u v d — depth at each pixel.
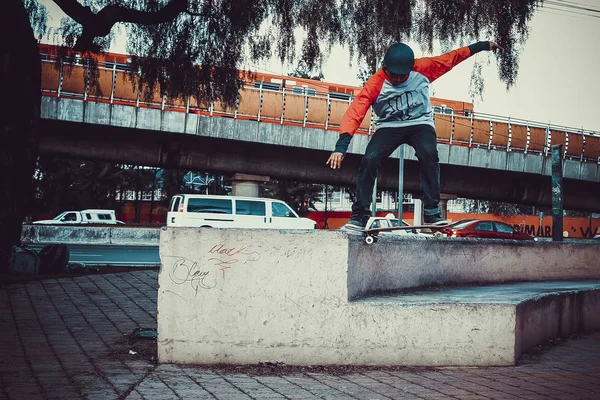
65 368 5.11
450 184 35.78
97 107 26.52
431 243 7.81
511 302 5.93
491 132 32.84
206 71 15.35
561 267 10.60
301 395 4.48
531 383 5.04
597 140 35.00
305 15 14.18
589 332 8.35
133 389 4.48
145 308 8.52
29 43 12.52
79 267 13.03
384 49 13.59
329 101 29.97
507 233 24.33
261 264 5.52
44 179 53.94
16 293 9.61
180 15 14.91
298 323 5.53
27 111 12.51
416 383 4.97
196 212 21.62
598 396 4.61
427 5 13.36
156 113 27.30
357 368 5.50
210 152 30.77
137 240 28.83
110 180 55.88
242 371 5.25
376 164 5.86
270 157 31.56
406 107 5.68
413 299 6.10
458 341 5.71
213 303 5.48
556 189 13.82
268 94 29.16
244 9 14.37
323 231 5.58
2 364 5.19
